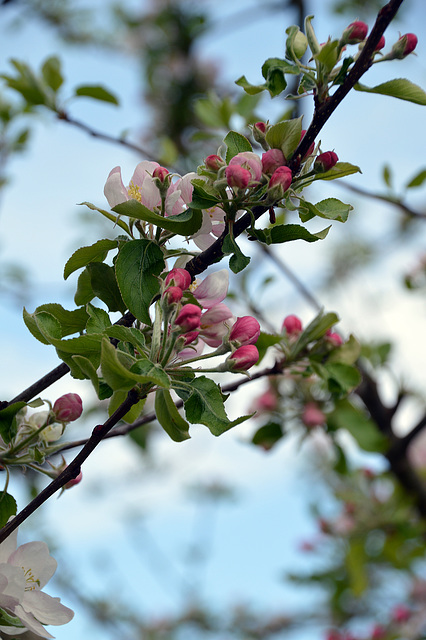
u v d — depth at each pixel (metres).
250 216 0.73
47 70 1.25
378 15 0.73
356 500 1.54
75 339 0.71
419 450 1.77
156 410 0.73
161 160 1.32
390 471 1.42
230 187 0.72
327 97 0.74
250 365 0.73
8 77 1.25
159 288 0.73
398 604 1.65
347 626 1.71
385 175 1.26
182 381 0.73
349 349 0.91
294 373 0.91
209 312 0.74
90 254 0.75
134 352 0.73
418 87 0.76
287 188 0.73
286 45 0.77
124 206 0.72
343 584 1.62
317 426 1.14
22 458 0.76
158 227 0.74
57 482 0.70
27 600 0.72
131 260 0.73
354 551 1.49
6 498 0.76
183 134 2.05
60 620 0.72
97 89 1.24
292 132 0.74
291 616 2.21
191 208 0.73
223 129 1.36
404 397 1.36
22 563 0.73
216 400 0.72
